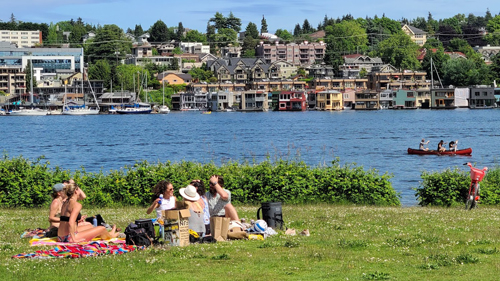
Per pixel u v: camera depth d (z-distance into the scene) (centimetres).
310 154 8000
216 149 9200
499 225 2175
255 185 3050
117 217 2411
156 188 1883
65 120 19688
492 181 3203
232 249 1725
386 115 19850
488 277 1435
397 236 1942
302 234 1977
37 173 3020
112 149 9575
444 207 2930
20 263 1556
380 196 3069
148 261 1577
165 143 10562
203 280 1422
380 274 1454
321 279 1429
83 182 3056
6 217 2477
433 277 1442
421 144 7875
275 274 1473
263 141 10625
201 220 1869
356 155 7838
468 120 16312
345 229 2098
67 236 1769
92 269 1503
